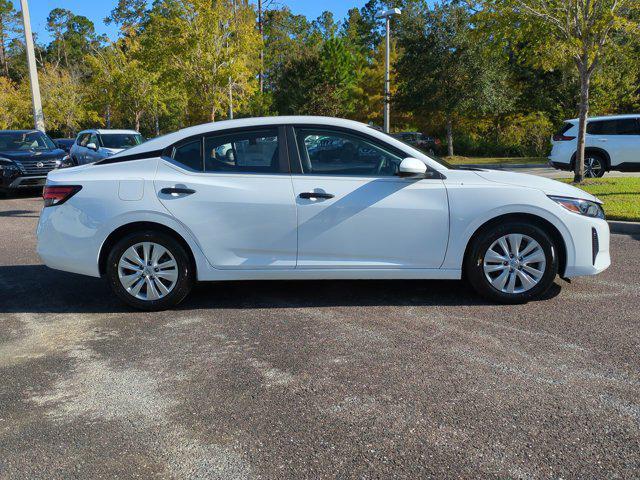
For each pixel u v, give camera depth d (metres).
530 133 30.33
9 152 13.81
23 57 75.88
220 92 23.00
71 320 4.75
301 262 4.83
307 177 4.81
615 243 7.38
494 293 4.87
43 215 5.02
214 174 4.85
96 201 4.83
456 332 4.25
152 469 2.62
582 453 2.66
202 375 3.62
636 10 11.47
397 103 29.88
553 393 3.26
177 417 3.09
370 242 4.79
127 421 3.06
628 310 4.69
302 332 4.33
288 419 3.04
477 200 4.74
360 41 68.88
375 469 2.57
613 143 14.24
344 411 3.11
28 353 4.05
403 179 4.78
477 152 32.16
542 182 4.98
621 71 25.08
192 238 4.81
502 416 3.01
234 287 5.64
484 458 2.64
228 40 22.42
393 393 3.30
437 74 27.73
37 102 19.42
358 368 3.65
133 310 4.98
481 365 3.66
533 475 2.50
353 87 40.53
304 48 50.38
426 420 2.99
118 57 36.47
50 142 15.07
